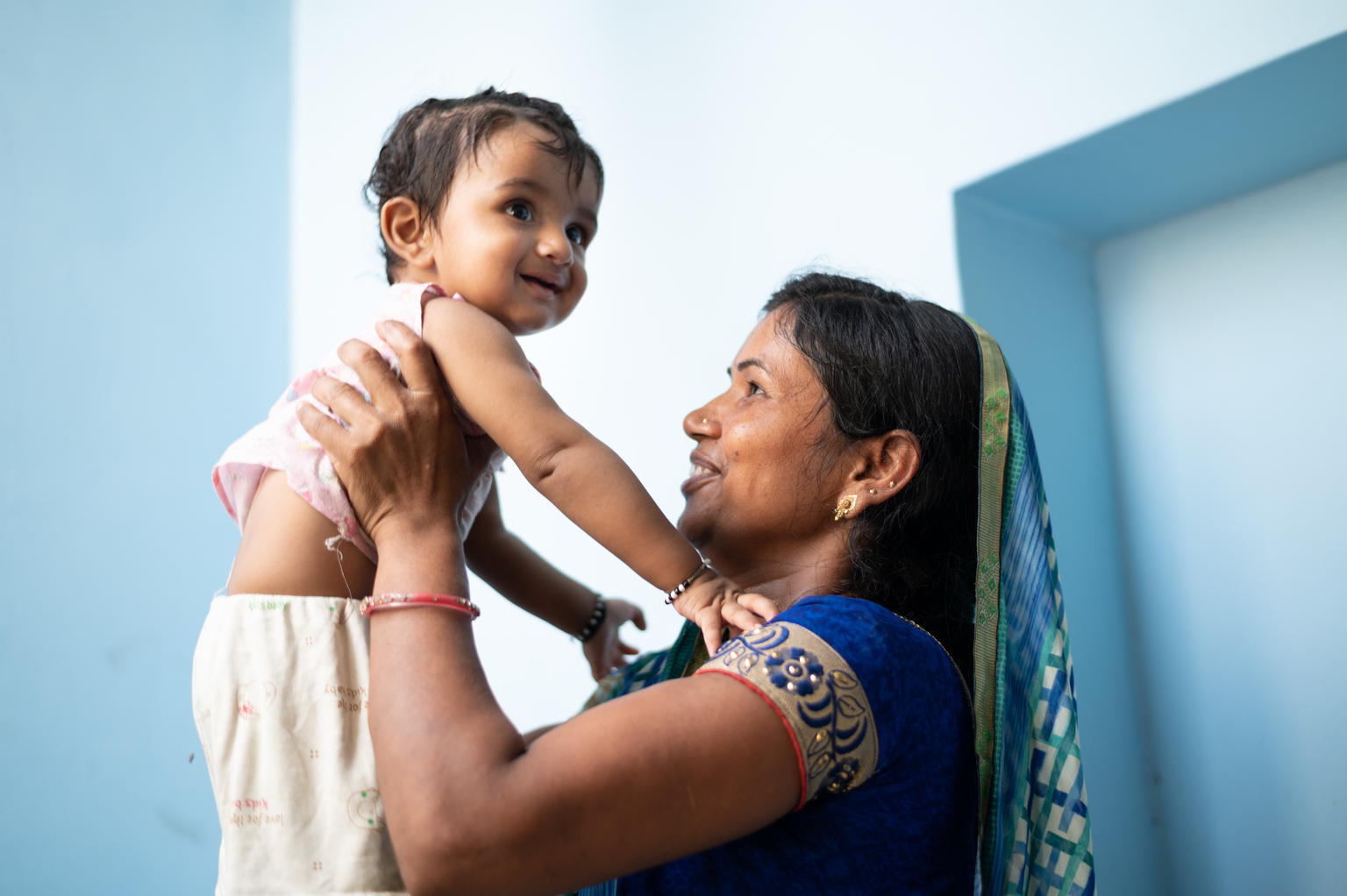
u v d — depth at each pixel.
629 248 2.55
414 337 1.13
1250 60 1.54
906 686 1.03
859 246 2.06
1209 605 1.97
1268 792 1.86
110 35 3.09
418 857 0.86
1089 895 1.16
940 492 1.25
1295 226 1.88
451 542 1.06
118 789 2.74
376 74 3.11
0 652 2.66
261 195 3.28
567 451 1.10
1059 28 1.79
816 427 1.23
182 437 3.03
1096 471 2.08
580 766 0.88
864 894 1.00
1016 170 1.85
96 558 2.83
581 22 2.71
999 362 1.30
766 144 2.27
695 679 0.96
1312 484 1.84
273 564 1.11
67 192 2.95
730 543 1.26
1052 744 1.21
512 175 1.26
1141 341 2.10
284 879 1.04
